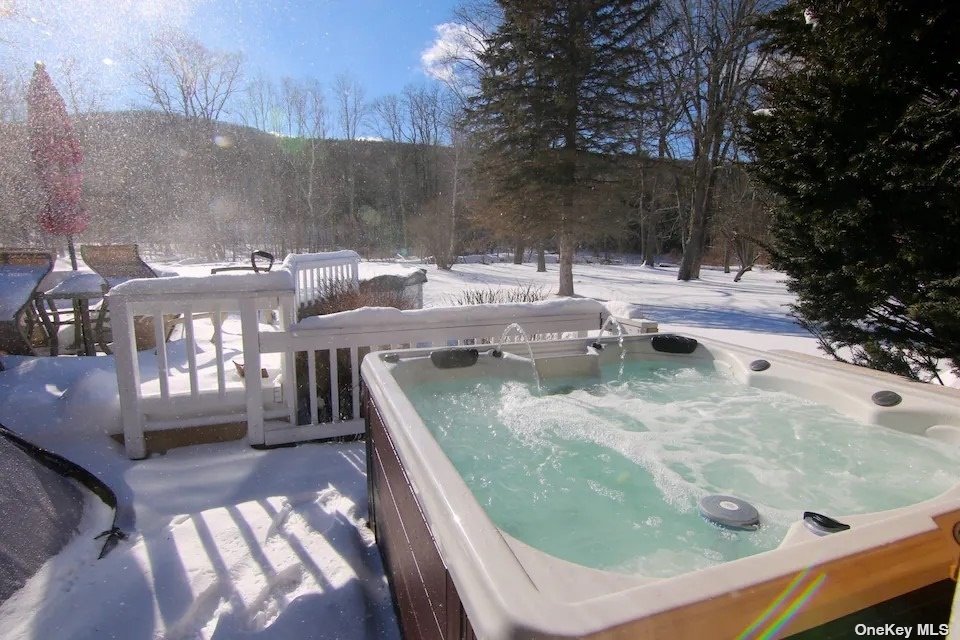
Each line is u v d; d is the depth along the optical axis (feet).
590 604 2.48
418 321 10.61
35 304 15.96
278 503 7.72
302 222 81.92
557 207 36.94
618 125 37.68
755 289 45.34
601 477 6.45
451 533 3.24
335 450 9.59
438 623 3.56
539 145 37.58
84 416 9.21
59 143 24.63
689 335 10.87
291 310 9.80
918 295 7.67
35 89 23.57
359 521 7.47
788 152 8.70
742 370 9.50
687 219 74.49
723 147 54.39
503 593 2.55
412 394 8.61
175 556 6.39
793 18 9.05
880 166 7.38
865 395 7.54
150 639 5.16
